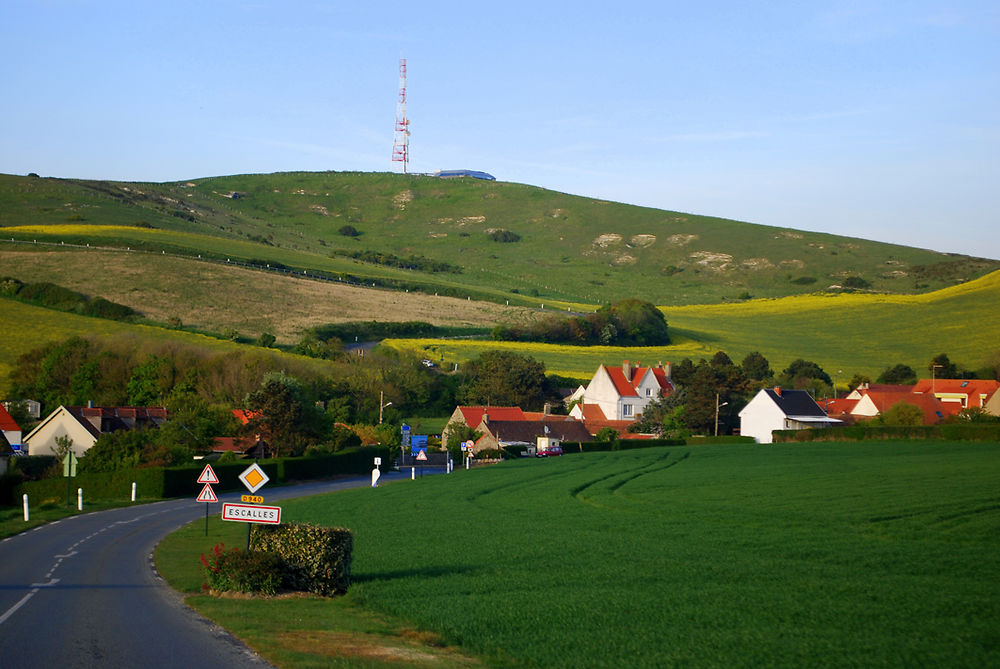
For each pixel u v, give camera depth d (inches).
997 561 1007.0
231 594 800.9
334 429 3105.3
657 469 2299.5
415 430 3929.6
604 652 627.5
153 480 1972.2
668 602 792.3
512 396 4512.8
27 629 625.9
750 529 1280.8
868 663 611.5
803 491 1676.9
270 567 810.2
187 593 807.7
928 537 1179.3
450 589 850.1
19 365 3868.1
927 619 737.6
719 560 1023.0
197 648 578.6
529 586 868.6
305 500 1807.3
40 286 5027.1
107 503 1847.9
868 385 4279.0
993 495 1517.0
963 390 4052.7
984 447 2556.6
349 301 5974.4
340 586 842.2
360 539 1202.6
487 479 2218.3
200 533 1296.8
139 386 3740.2
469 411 3964.1
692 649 639.8
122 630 629.0
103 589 814.5
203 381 3740.2
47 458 2468.0
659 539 1195.3
